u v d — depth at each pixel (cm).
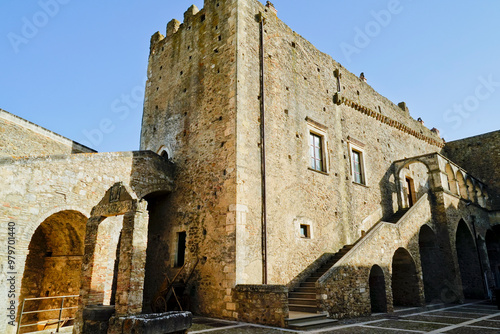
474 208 2019
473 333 812
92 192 1091
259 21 1377
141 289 748
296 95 1452
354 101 1788
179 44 1570
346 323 956
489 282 1897
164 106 1545
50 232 1223
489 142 2589
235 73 1223
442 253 1633
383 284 1249
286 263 1188
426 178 2314
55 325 1134
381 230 1315
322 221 1388
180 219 1263
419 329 862
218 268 1070
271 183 1220
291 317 913
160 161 1316
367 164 1767
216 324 911
